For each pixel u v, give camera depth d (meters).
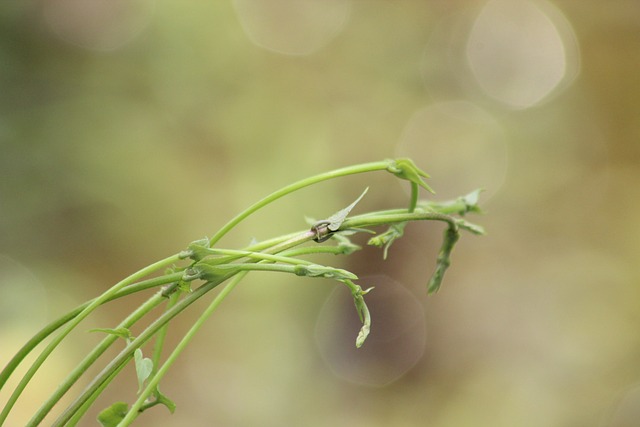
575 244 2.53
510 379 2.22
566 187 2.61
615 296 2.37
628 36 2.75
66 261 2.00
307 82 2.54
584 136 2.69
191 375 1.98
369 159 2.52
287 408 2.01
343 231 0.49
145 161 2.17
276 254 0.49
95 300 0.48
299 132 2.40
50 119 2.10
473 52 2.74
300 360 2.12
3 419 0.48
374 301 2.37
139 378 0.48
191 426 1.88
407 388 2.27
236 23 2.44
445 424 2.18
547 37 2.75
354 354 2.23
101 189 2.10
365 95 2.59
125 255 2.10
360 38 2.65
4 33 2.10
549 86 2.73
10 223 1.94
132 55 2.28
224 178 2.28
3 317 1.73
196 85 2.34
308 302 2.21
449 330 2.37
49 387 1.56
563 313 2.34
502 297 2.41
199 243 0.48
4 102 2.05
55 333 1.71
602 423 2.10
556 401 2.15
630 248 2.49
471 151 2.62
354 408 2.16
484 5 2.79
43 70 2.15
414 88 2.68
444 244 0.51
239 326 2.08
